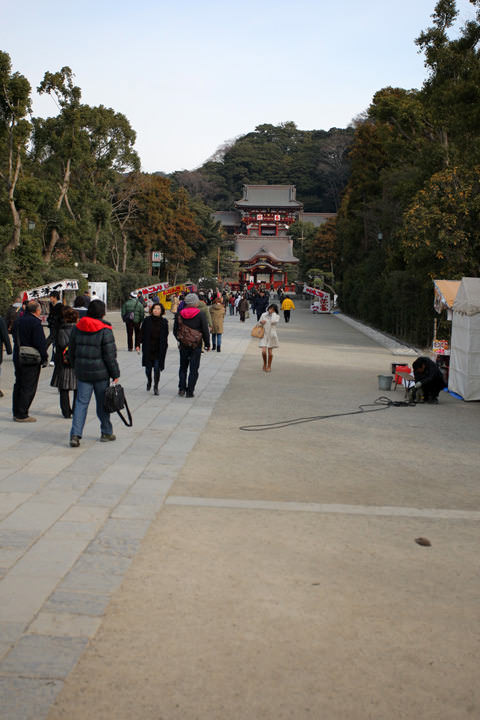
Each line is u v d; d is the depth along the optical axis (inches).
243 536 209.6
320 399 504.7
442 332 972.6
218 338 844.6
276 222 5172.2
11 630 145.9
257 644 144.2
